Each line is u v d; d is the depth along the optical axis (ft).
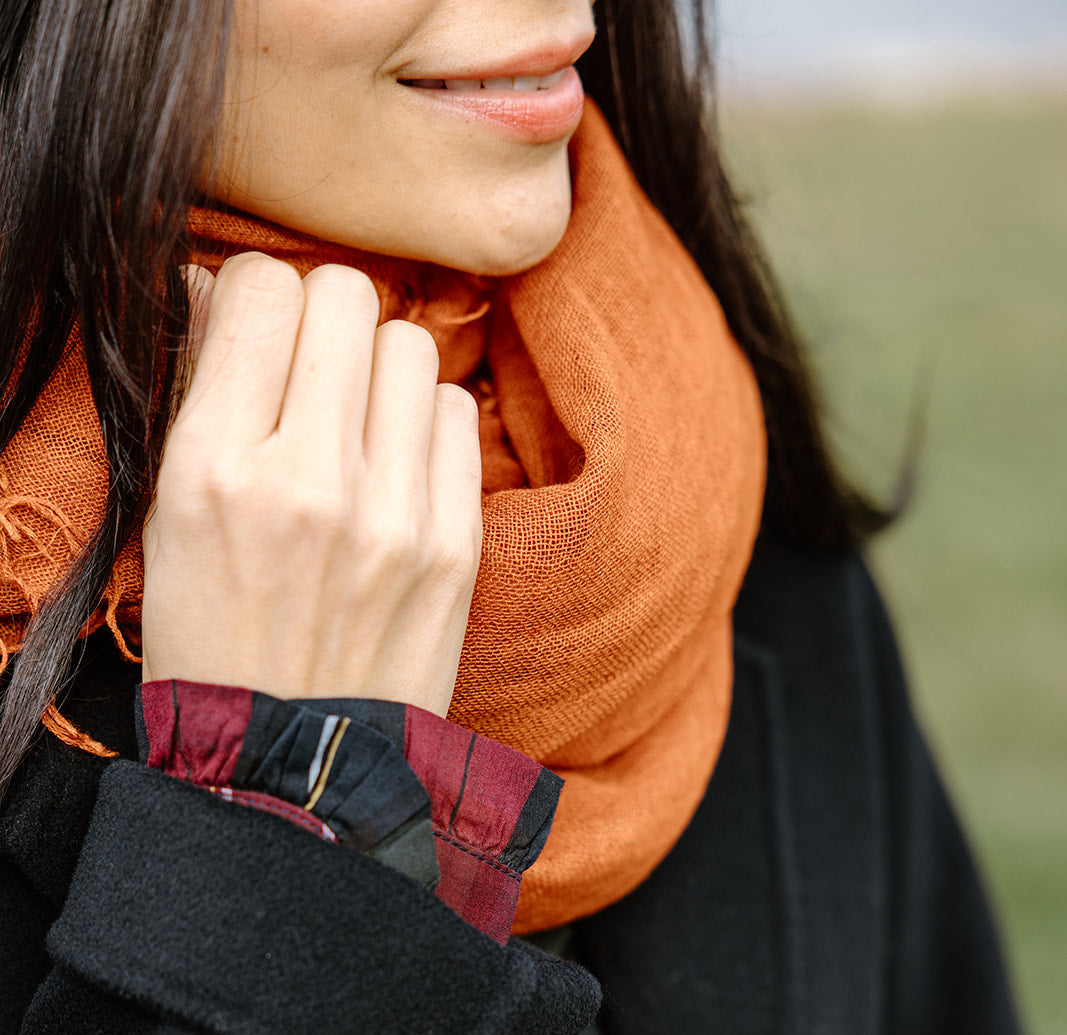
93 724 2.64
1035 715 9.20
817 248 9.27
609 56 3.50
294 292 2.32
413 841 2.19
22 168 2.27
